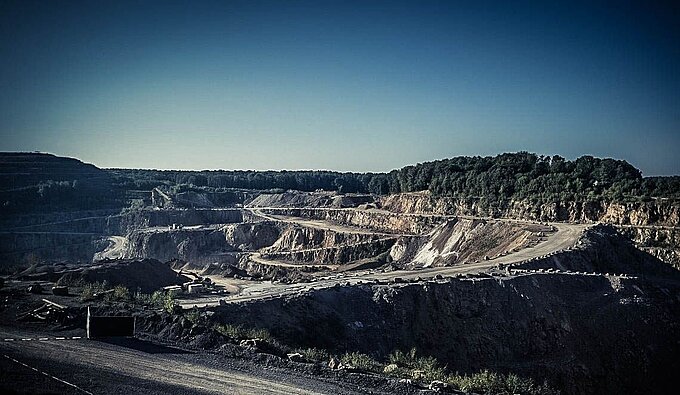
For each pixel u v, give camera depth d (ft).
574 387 183.01
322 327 165.07
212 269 302.86
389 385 97.81
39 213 562.66
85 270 216.54
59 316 128.26
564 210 398.01
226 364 103.24
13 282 186.60
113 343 112.47
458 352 181.37
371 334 172.14
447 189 518.37
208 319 141.59
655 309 220.43
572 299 216.54
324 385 94.99
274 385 92.94
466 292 201.26
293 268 387.34
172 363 101.81
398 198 551.18
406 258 402.52
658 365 200.34
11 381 85.61
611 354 199.72
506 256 281.95
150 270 241.14
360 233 464.24
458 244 374.22
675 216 347.56
